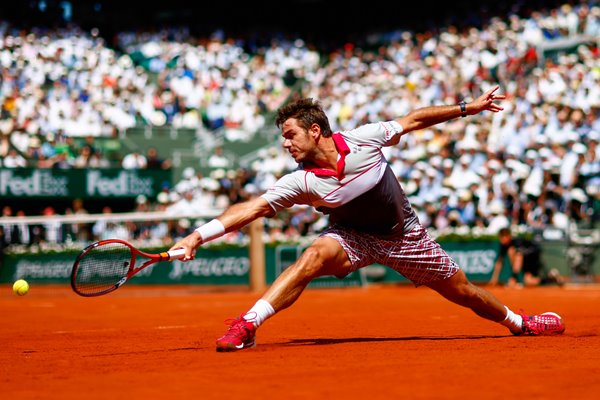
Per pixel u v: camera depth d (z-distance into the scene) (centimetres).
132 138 4131
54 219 2823
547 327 1022
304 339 1038
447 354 820
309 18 5725
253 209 880
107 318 1598
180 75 4644
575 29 4175
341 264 904
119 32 5616
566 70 3712
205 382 654
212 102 4450
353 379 657
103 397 598
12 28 5134
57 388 648
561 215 2923
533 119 3422
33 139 3903
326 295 2317
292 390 611
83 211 3494
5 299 2508
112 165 3869
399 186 909
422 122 902
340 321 1359
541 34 4197
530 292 2350
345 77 4672
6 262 3347
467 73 4078
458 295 965
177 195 3719
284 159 3916
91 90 4406
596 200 2941
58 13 5588
